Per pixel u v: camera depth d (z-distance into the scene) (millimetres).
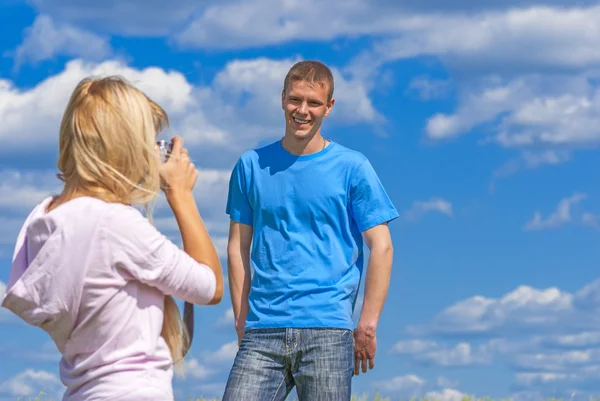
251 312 4117
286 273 4047
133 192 2176
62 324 2133
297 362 4000
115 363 2113
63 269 2094
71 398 2146
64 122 2188
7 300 2129
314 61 4195
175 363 2273
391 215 4141
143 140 2152
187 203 2293
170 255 2162
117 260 2104
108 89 2152
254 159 4242
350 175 4113
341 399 3928
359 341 4102
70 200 2158
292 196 4098
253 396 3975
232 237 4336
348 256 4113
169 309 2256
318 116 4113
